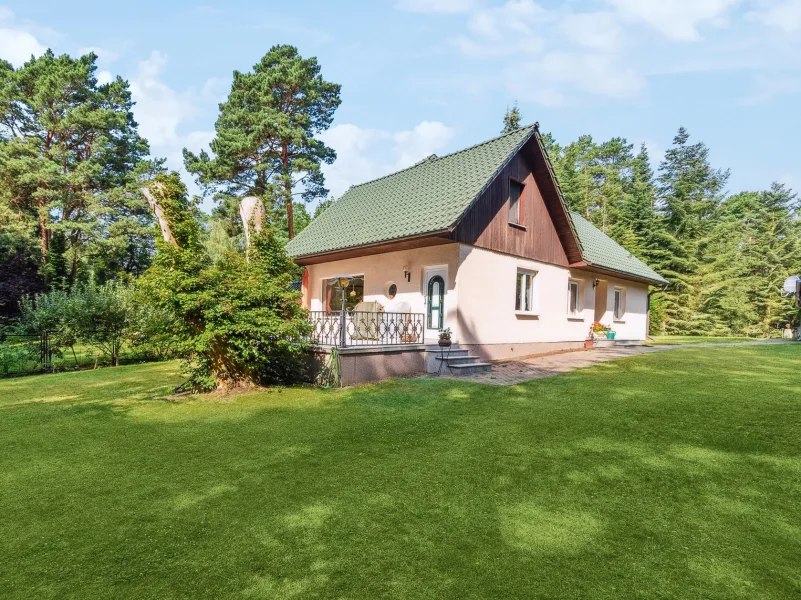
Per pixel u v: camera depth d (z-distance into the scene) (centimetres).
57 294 1385
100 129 2881
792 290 1989
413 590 254
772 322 3381
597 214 4003
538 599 247
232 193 2822
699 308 3038
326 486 400
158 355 1420
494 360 1234
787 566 279
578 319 1630
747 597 250
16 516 347
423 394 793
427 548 298
